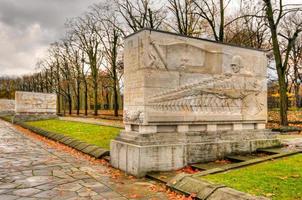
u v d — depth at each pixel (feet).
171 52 32.89
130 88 33.53
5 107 193.77
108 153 39.99
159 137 31.58
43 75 215.92
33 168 34.19
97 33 147.02
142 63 31.42
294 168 26.32
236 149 36.09
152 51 31.71
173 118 32.71
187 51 33.96
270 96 134.21
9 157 41.47
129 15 105.50
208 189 21.90
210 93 35.45
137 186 26.68
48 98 115.34
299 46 140.15
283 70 71.61
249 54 38.86
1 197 23.50
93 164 36.47
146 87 31.24
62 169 33.65
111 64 138.21
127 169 31.63
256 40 107.45
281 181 22.85
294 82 155.02
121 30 111.45
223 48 36.70
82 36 175.94
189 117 33.78
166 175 29.48
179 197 23.03
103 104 229.04
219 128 36.37
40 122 98.89
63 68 182.39
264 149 37.32
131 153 30.99
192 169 31.89
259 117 39.14
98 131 60.85
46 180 28.71
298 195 19.76
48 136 66.39
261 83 39.70
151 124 31.37
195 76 34.42
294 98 160.35
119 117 121.19
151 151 30.42
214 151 34.58
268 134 39.22
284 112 70.03
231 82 37.17
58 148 50.52
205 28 100.83
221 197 20.38
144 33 31.45
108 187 26.35
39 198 23.20
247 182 22.95
